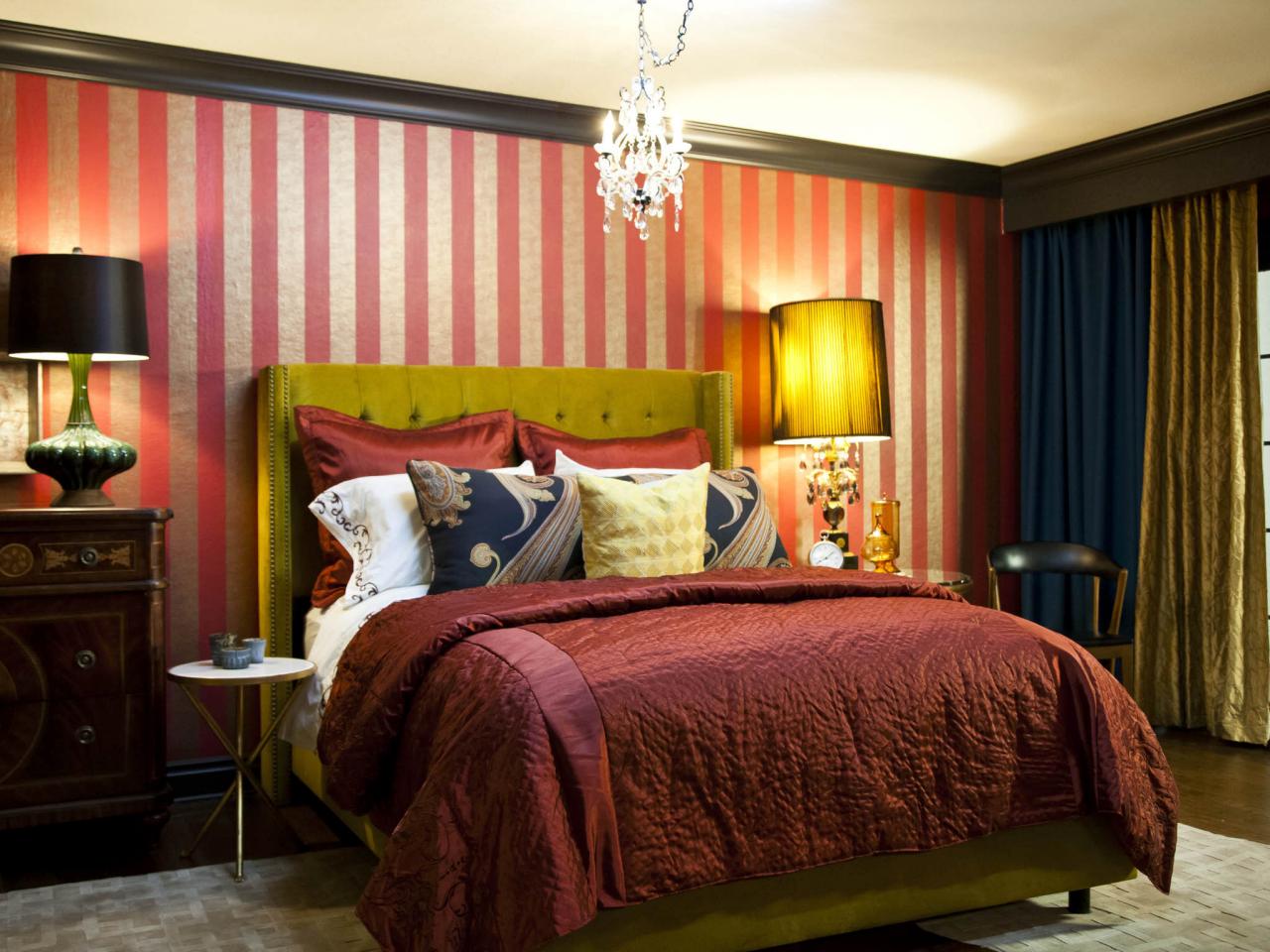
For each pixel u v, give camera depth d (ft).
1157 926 9.07
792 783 7.92
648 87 10.30
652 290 16.29
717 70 14.07
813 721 8.07
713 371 16.69
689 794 7.62
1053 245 18.34
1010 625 9.38
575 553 11.80
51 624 11.03
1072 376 18.03
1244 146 15.21
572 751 7.30
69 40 12.73
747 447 17.01
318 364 13.79
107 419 13.14
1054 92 14.84
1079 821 9.06
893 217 18.07
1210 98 15.08
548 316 15.57
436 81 14.47
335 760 8.87
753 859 7.74
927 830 8.30
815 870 8.10
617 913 7.39
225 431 13.73
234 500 13.78
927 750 8.39
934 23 12.57
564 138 15.65
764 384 17.13
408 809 7.88
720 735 7.77
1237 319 15.61
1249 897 9.73
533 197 15.48
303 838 11.69
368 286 14.47
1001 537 19.01
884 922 8.36
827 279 17.53
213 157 13.66
